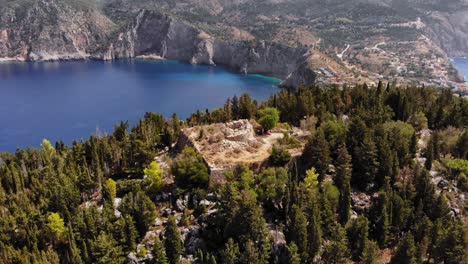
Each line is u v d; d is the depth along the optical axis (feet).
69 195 334.85
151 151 403.34
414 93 498.69
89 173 374.43
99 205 346.74
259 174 323.16
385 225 284.00
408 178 319.27
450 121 434.30
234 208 275.18
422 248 262.47
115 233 288.10
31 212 331.16
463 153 366.02
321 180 329.31
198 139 387.75
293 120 466.29
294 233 265.34
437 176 339.77
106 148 405.59
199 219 300.20
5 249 293.43
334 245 261.24
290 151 359.87
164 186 335.47
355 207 312.71
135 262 279.90
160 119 484.33
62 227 304.91
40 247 305.73
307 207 286.05
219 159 343.87
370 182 330.95
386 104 472.85
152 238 294.46
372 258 259.39
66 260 290.35
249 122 417.49
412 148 357.20
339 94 521.65
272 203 305.32
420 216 293.43
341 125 375.45
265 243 263.29
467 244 259.39
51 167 401.29
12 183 389.39
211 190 321.32
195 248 283.79
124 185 348.79
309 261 269.03
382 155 329.31
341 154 324.19
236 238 271.49
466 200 318.04
